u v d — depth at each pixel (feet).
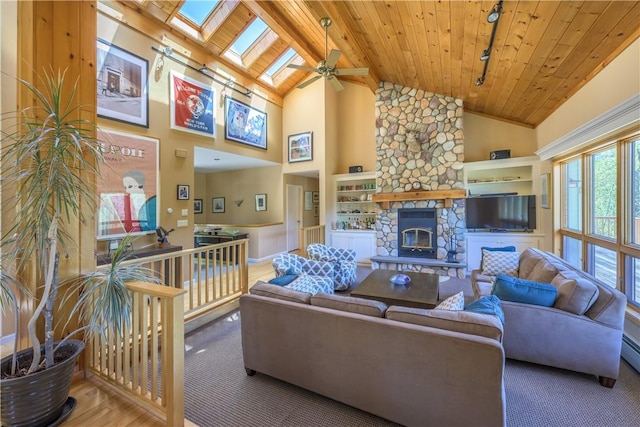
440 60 12.92
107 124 12.35
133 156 13.32
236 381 7.16
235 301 12.17
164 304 5.42
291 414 5.99
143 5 13.42
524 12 7.87
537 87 12.10
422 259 17.93
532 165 16.26
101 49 12.10
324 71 12.25
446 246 17.78
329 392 6.14
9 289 5.29
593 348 6.82
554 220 14.39
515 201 16.47
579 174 12.81
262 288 7.33
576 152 12.12
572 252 13.47
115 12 12.59
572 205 13.52
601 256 10.71
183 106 15.69
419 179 18.52
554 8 7.33
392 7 10.09
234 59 18.83
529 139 17.47
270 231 23.03
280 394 6.64
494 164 17.06
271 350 6.86
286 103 23.95
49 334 5.30
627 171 9.07
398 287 10.84
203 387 6.92
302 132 23.12
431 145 18.24
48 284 5.17
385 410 5.56
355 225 22.72
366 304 6.02
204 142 17.10
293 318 6.45
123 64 12.92
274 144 23.07
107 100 12.32
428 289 10.57
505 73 11.90
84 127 6.69
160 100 14.57
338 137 24.23
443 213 17.88
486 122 18.48
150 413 5.65
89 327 5.74
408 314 5.54
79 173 6.43
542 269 9.45
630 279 9.00
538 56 9.77
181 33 15.47
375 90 19.71
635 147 8.87
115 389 6.30
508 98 14.57
